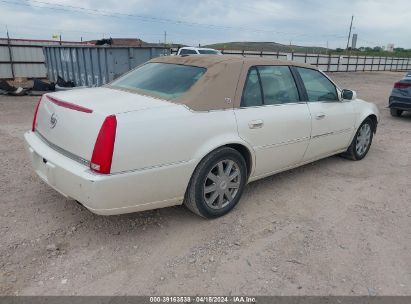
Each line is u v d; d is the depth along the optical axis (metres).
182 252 3.21
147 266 3.00
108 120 2.90
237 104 3.75
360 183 5.00
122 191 2.98
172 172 3.24
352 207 4.25
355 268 3.08
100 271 2.91
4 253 3.07
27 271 2.87
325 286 2.85
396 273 3.04
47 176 3.31
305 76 4.73
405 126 9.16
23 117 8.91
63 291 2.67
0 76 18.59
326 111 4.87
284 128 4.21
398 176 5.35
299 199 4.39
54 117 3.39
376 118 6.10
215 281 2.85
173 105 3.33
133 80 4.12
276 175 5.15
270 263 3.10
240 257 3.17
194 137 3.33
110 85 4.24
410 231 3.74
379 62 42.06
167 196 3.33
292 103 4.42
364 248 3.39
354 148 5.80
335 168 5.57
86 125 3.01
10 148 5.93
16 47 18.67
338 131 5.20
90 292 2.68
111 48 12.65
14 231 3.40
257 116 3.89
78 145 3.06
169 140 3.16
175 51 20.20
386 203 4.39
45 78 19.78
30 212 3.76
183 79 3.72
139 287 2.75
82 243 3.27
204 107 3.47
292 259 3.17
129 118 2.98
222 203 3.80
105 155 2.87
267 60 4.23
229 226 3.68
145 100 3.42
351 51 66.25
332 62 35.88
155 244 3.31
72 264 2.98
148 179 3.10
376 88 20.17
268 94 4.14
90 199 2.91
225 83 3.67
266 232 3.60
